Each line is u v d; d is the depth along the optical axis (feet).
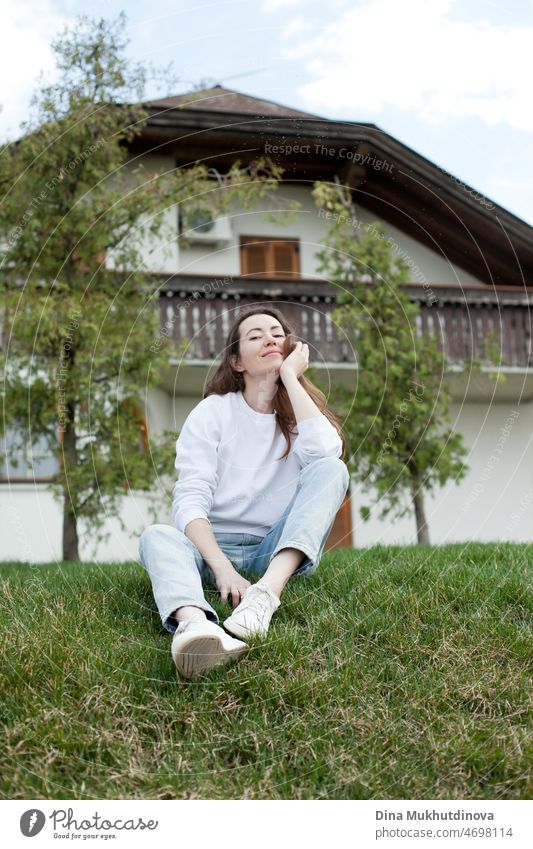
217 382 8.81
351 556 10.86
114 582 8.94
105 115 18.10
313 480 7.65
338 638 7.30
